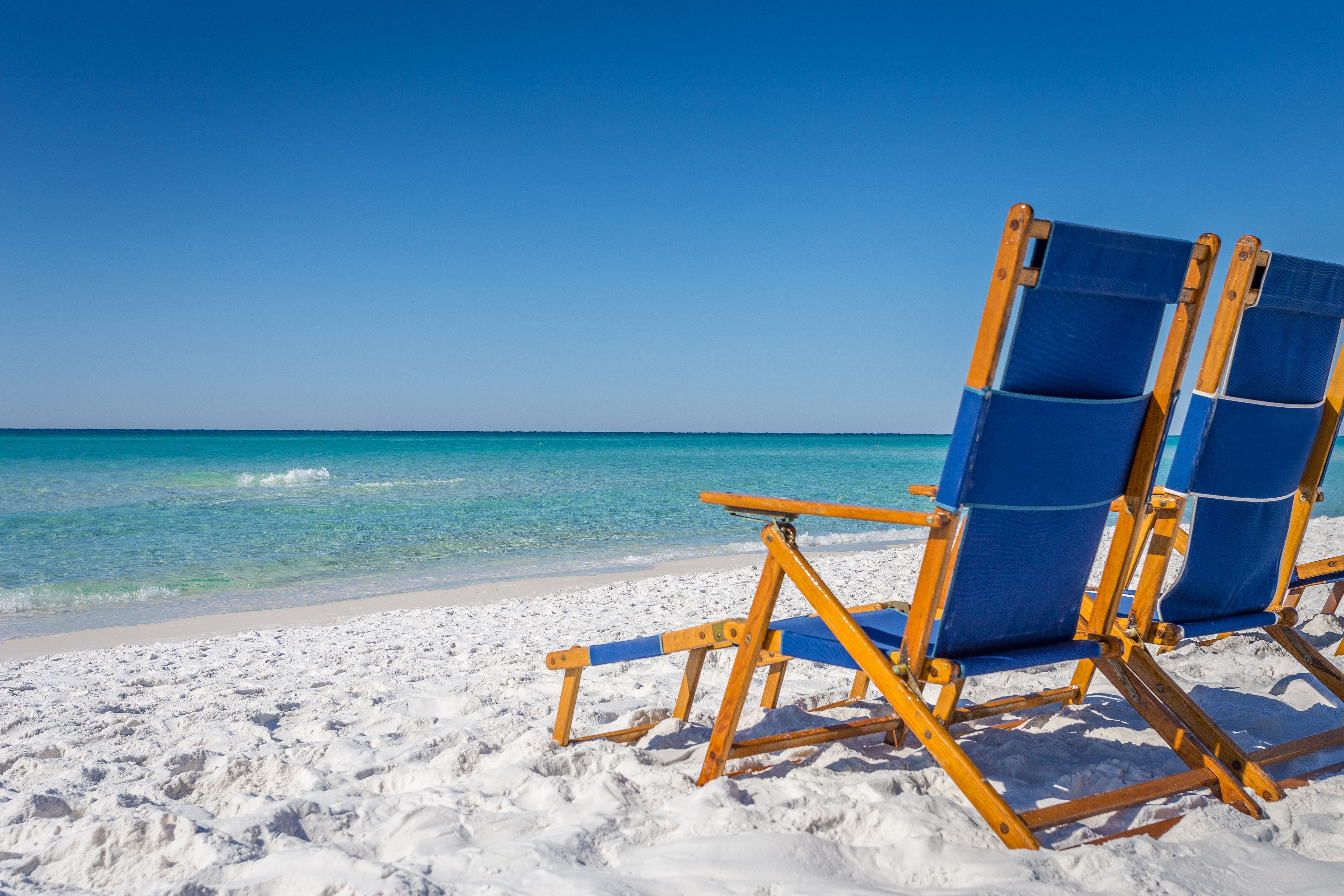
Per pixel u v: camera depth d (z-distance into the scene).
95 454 42.41
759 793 2.12
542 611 6.91
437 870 1.72
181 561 10.81
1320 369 2.51
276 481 26.17
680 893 1.58
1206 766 2.12
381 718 3.38
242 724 3.32
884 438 168.50
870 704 2.99
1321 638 4.23
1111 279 1.83
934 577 1.86
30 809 2.21
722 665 4.15
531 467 35.62
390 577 9.63
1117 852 1.69
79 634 6.59
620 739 2.73
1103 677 3.58
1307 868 1.66
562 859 1.72
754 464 41.34
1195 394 2.31
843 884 1.60
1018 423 1.83
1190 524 2.44
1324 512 15.51
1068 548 2.07
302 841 1.96
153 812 2.08
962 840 1.77
